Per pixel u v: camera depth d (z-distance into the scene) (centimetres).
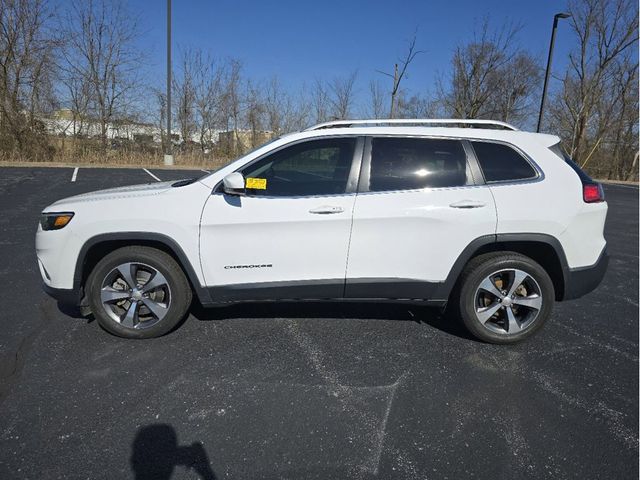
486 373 293
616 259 635
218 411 246
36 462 204
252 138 2772
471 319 327
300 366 296
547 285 324
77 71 2139
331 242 311
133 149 2350
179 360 299
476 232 312
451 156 319
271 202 307
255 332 344
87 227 305
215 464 207
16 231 654
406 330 355
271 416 243
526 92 2884
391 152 318
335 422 239
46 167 1781
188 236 307
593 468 208
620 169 2786
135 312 321
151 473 200
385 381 280
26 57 1953
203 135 2639
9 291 416
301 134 320
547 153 328
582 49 2628
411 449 220
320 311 387
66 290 313
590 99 2692
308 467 206
